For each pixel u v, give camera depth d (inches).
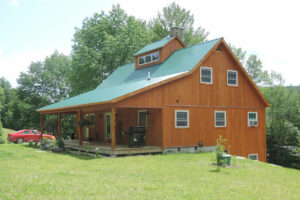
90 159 580.4
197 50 796.6
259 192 352.2
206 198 302.8
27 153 681.0
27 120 1914.4
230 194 327.9
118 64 1323.8
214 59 767.1
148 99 633.6
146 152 639.8
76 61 1338.6
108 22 1365.7
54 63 2048.5
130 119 788.6
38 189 317.4
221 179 413.7
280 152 1057.5
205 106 736.3
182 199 294.5
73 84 1409.9
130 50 1306.6
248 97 832.9
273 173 518.6
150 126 711.7
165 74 767.1
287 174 530.9
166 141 662.5
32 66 2009.1
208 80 749.9
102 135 925.8
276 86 1549.0
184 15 1680.6
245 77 828.6
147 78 791.7
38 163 520.4
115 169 451.8
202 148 719.1
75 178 376.8
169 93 671.8
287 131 1088.8
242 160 630.5
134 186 339.3
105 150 624.7
